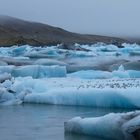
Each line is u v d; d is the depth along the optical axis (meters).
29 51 64.12
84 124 15.97
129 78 30.31
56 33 161.88
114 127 14.59
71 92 24.11
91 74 32.66
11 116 20.94
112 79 28.92
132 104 22.47
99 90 23.39
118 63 44.66
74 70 41.44
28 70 34.03
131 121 14.03
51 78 30.77
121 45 93.44
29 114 21.44
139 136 13.77
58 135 16.59
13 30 153.25
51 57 58.44
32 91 26.27
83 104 23.70
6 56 58.72
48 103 24.66
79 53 61.12
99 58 55.78
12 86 26.80
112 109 22.52
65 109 22.78
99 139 15.45
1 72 34.12
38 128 18.02
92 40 160.50
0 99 25.19
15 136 16.53
